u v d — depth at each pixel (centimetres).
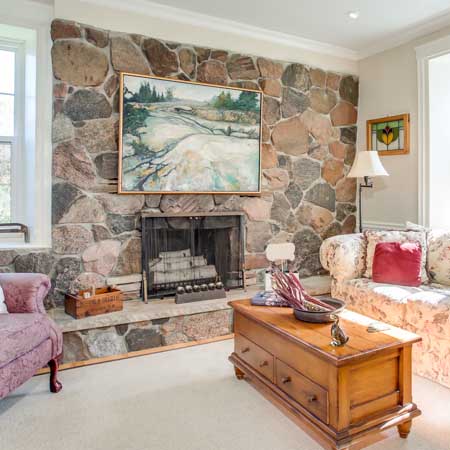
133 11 316
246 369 231
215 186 351
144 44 319
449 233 302
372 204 421
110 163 311
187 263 340
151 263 326
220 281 352
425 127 362
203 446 180
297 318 214
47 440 185
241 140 362
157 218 328
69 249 300
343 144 428
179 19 334
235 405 216
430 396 224
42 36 304
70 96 296
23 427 196
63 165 296
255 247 377
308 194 407
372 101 418
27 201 323
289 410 190
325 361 169
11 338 190
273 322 208
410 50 376
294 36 381
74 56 295
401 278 288
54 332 228
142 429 194
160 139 325
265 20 348
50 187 307
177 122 332
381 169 344
